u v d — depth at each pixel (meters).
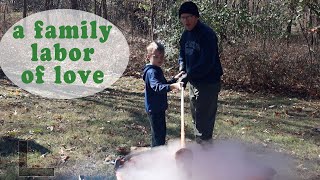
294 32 8.92
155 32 8.60
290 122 5.46
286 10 8.28
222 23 7.85
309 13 7.94
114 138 4.37
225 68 7.83
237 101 6.76
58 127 4.71
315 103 6.79
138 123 5.02
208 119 3.70
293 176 3.57
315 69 7.63
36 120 4.98
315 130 5.11
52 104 5.89
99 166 3.60
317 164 3.89
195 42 3.53
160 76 3.45
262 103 6.67
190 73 3.48
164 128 3.55
